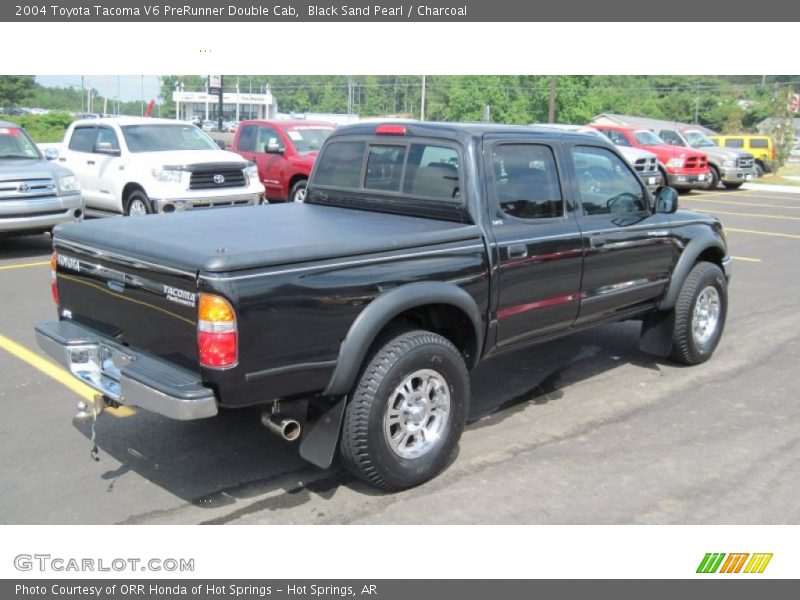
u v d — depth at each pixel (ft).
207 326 10.87
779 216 57.52
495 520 12.51
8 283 28.84
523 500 13.12
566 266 15.97
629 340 22.95
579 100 254.06
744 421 16.69
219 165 37.91
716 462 14.62
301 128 47.01
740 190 83.51
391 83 384.88
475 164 14.62
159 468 14.10
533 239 15.16
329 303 11.82
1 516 12.36
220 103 98.22
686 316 19.53
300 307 11.51
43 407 16.76
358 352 12.13
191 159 37.70
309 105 400.26
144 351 12.33
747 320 25.59
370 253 12.42
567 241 15.90
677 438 15.74
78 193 35.09
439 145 15.24
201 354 11.03
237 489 13.41
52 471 13.85
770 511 12.84
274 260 11.27
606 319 17.87
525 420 16.67
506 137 15.25
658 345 20.01
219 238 12.57
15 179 32.76
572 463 14.52
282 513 12.66
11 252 35.99
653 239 18.25
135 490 13.28
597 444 15.40
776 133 124.36
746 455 14.94
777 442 15.57
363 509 12.80
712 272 20.03
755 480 13.91
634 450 15.14
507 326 15.06
